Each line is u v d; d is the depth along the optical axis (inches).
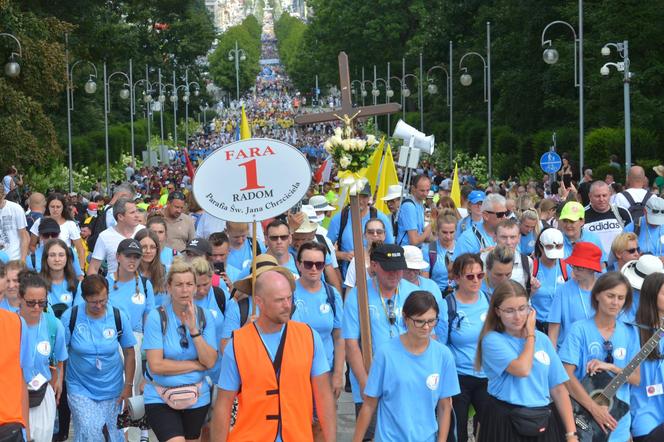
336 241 739.4
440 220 668.1
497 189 1628.9
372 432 496.4
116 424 525.7
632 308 497.0
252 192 472.1
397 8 5152.6
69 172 2716.5
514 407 418.0
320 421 392.5
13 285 548.4
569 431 422.6
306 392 386.9
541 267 604.1
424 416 407.8
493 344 418.6
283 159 472.4
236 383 385.7
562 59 2785.4
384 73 5255.9
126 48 2876.5
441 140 3964.1
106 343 524.7
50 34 2306.8
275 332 387.2
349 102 538.3
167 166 3818.9
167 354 478.0
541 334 422.6
